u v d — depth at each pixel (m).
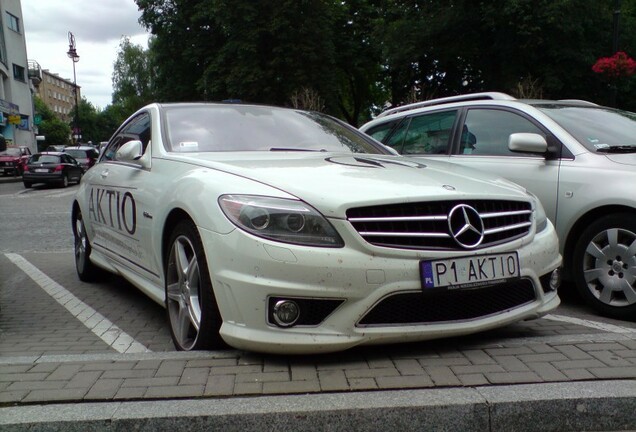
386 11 28.41
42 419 2.44
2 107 37.94
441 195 3.07
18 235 10.33
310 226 2.88
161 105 4.73
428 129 6.02
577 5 22.41
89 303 5.23
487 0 23.52
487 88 25.69
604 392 2.63
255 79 27.53
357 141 4.76
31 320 4.65
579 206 4.45
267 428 2.47
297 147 4.34
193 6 30.28
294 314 2.85
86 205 5.69
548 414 2.57
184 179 3.51
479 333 3.56
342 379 2.77
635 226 4.14
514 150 4.75
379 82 38.09
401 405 2.51
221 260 2.97
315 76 29.00
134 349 3.90
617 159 4.47
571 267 4.60
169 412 2.48
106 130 120.25
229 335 2.95
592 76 23.27
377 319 2.93
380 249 2.88
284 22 27.27
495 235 3.24
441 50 26.03
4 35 41.00
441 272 2.96
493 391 2.64
